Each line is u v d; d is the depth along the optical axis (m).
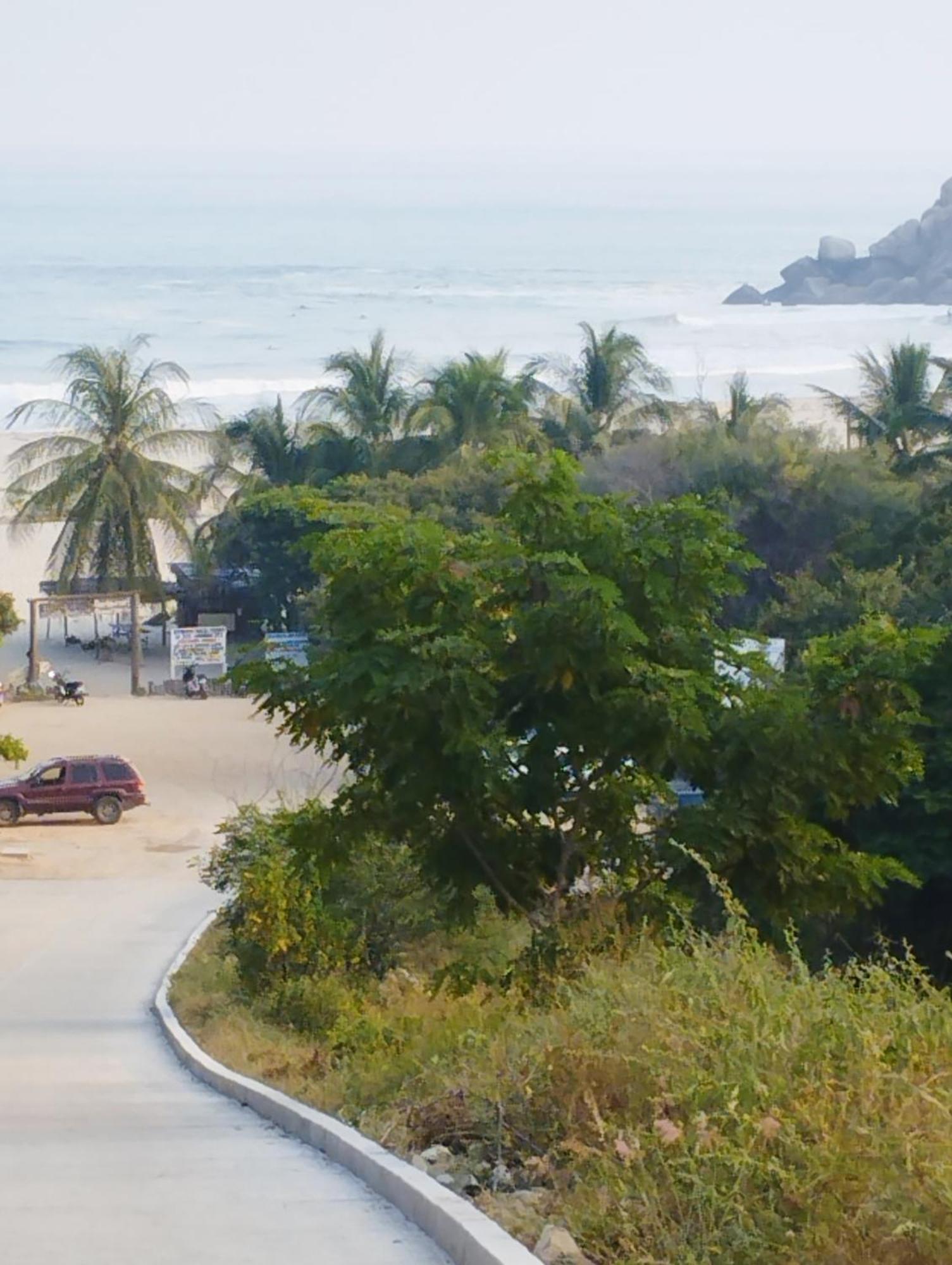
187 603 90.81
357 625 19.12
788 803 19.52
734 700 20.17
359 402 98.12
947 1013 9.92
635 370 107.69
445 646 18.22
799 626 55.31
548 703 19.64
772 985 10.12
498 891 20.22
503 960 21.58
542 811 20.27
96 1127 13.36
